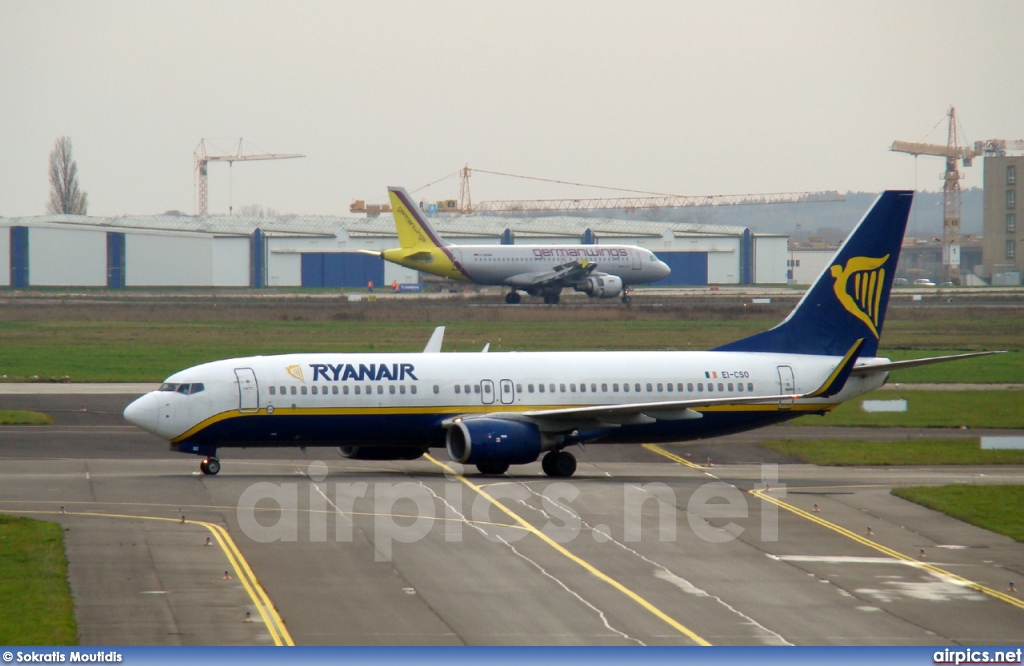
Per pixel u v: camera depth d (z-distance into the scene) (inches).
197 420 6668.3
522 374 7224.4
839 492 6604.3
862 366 7687.0
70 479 6574.8
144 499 5940.0
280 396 6791.3
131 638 3644.2
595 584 4416.8
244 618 3880.4
